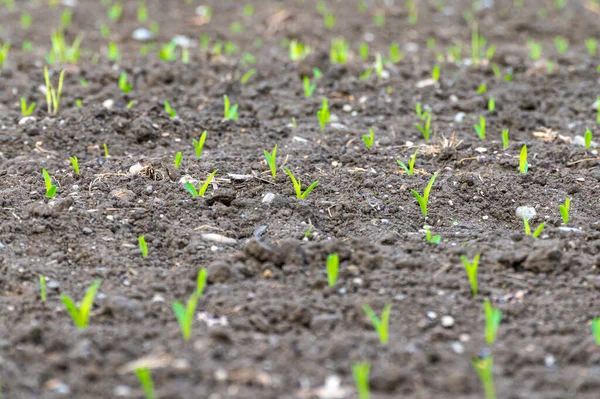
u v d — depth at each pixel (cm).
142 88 652
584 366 308
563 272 379
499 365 307
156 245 412
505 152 536
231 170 496
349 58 764
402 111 625
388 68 713
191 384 292
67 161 515
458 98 652
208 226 427
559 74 705
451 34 901
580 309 351
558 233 415
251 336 327
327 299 357
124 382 294
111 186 470
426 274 377
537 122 594
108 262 391
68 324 333
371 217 446
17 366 303
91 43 838
